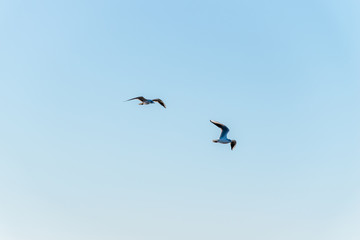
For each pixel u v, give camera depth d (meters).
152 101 68.75
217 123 59.09
